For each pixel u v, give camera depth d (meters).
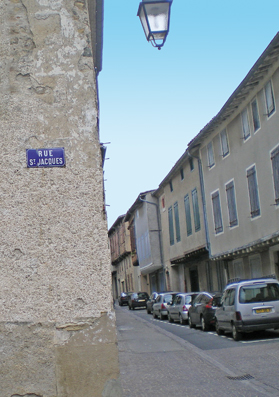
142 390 8.98
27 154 4.31
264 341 15.11
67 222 4.20
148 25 8.41
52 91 4.48
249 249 22.02
